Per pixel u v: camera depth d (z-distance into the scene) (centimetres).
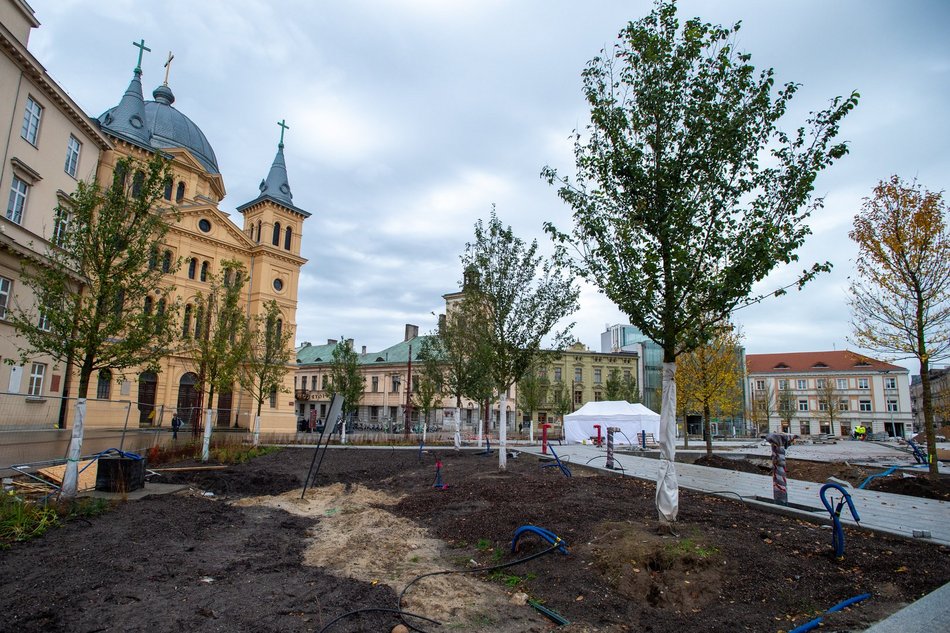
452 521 874
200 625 458
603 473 1445
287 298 4700
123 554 638
